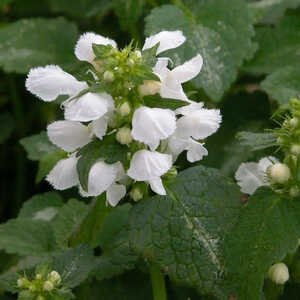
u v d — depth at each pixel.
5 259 0.28
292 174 0.21
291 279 0.23
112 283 0.26
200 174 0.22
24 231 0.27
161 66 0.20
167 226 0.21
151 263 0.22
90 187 0.19
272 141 0.22
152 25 0.31
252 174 0.23
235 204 0.21
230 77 0.31
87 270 0.22
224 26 0.32
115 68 0.19
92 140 0.20
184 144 0.20
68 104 0.19
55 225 0.27
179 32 0.21
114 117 0.19
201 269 0.20
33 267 0.23
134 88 0.19
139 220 0.21
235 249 0.21
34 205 0.32
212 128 0.20
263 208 0.21
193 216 0.21
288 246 0.21
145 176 0.19
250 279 0.20
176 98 0.20
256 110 0.34
